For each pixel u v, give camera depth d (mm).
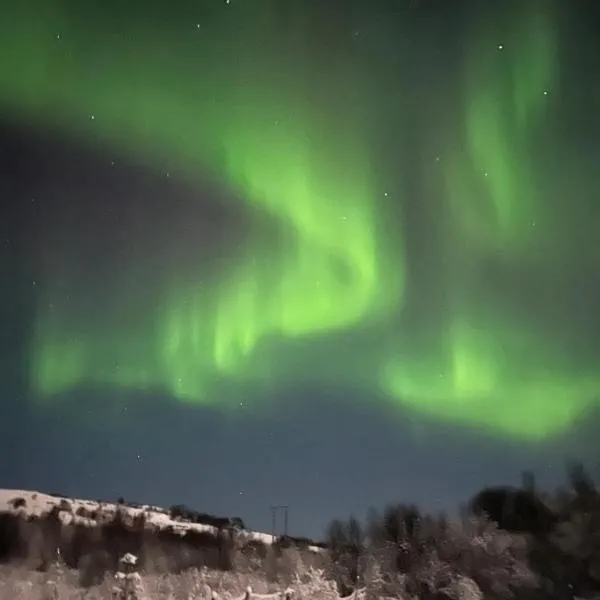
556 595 3301
